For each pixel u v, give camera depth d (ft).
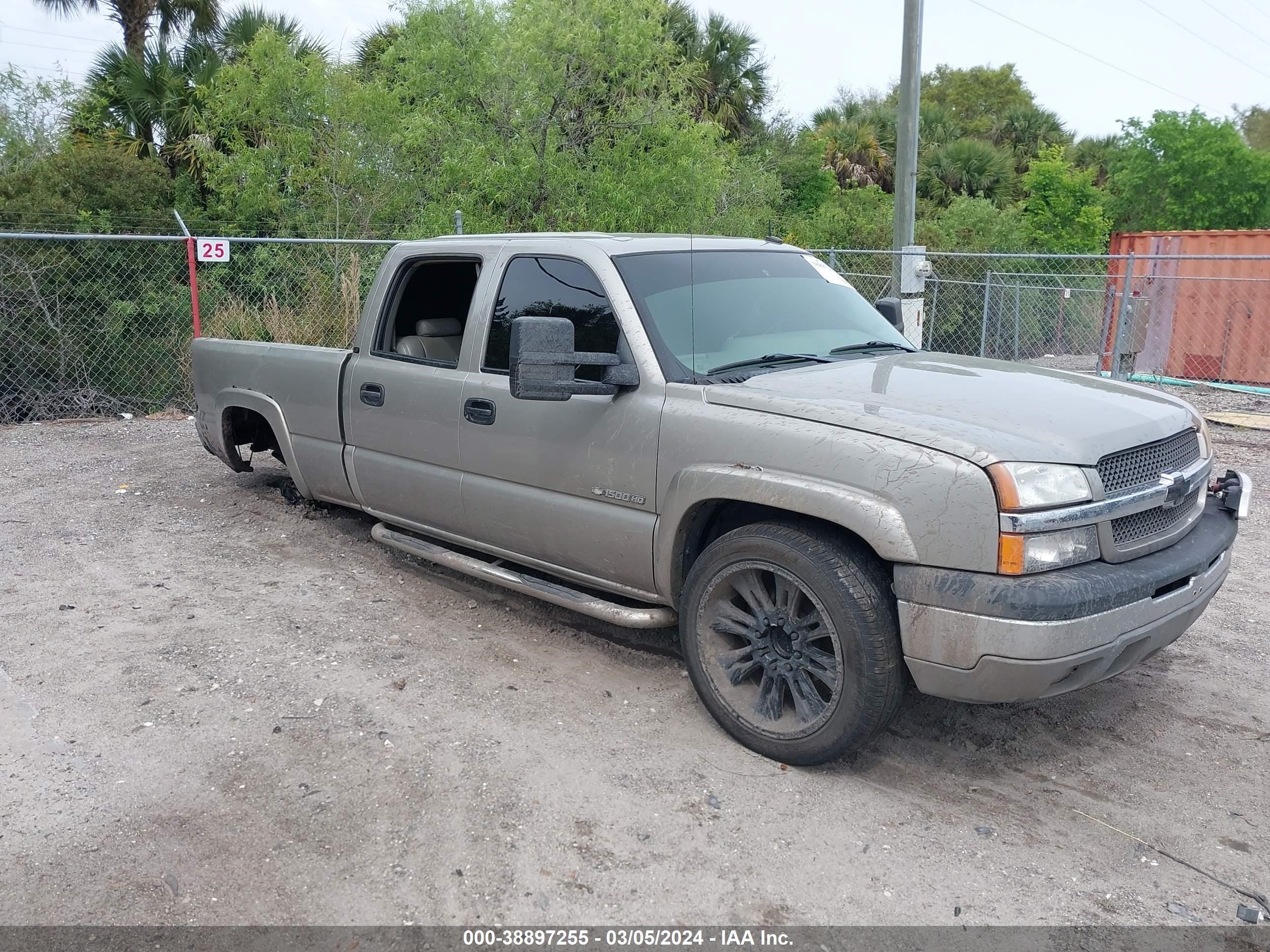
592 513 13.14
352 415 16.99
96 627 15.15
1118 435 10.71
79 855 9.65
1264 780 11.39
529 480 13.93
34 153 57.06
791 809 10.62
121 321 36.83
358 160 49.08
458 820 10.28
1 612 15.71
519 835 10.04
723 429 11.57
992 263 65.98
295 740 11.82
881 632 10.43
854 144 105.81
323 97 48.32
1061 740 12.28
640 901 9.12
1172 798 11.03
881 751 11.93
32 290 35.22
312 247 41.16
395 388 15.96
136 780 10.95
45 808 10.39
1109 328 46.42
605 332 13.14
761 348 13.28
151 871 9.45
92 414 34.76
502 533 14.69
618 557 13.02
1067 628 9.70
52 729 12.02
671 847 9.91
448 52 45.44
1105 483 10.36
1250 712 13.03
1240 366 45.06
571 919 8.87
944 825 10.43
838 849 9.96
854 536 10.97
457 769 11.22
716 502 12.01
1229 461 28.43
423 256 16.11
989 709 13.06
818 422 10.95
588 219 45.21
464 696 13.05
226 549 19.02
